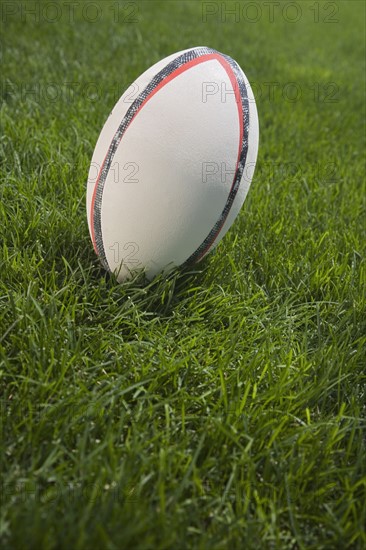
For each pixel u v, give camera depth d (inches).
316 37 461.7
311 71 362.0
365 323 131.2
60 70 273.3
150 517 85.4
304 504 95.4
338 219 183.9
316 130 272.2
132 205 120.8
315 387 113.9
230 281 138.9
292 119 271.4
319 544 90.3
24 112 216.8
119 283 133.7
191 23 405.4
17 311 116.8
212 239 129.8
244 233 159.8
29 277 126.3
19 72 260.1
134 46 327.6
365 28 509.7
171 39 352.8
